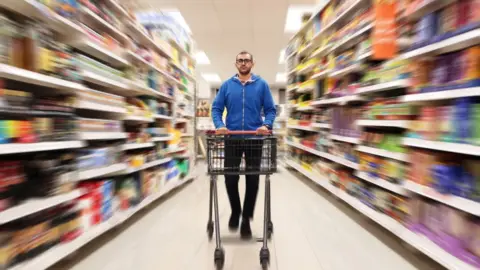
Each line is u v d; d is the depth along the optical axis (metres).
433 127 1.71
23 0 1.42
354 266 1.83
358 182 2.89
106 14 2.36
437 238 1.74
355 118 2.91
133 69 2.79
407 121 1.97
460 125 1.51
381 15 2.23
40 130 1.54
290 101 5.88
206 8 5.66
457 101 1.60
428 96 1.72
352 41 3.04
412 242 1.83
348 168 3.30
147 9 3.47
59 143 1.65
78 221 1.92
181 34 4.50
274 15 5.97
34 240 1.57
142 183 2.93
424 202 1.94
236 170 1.92
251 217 2.21
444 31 1.72
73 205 1.90
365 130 2.71
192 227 2.52
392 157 2.14
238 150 1.97
